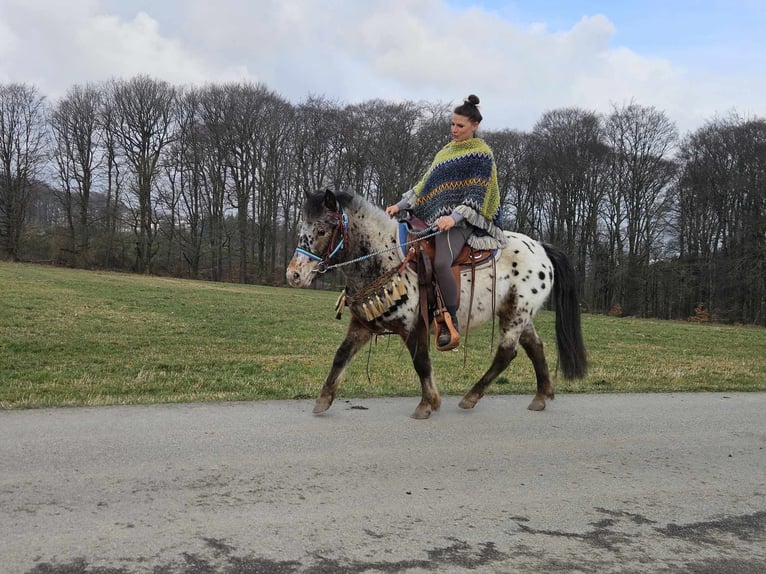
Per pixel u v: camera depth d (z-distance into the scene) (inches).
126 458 156.9
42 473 143.3
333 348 496.7
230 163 1785.2
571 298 251.9
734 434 214.2
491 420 219.1
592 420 226.7
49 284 946.1
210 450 167.0
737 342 738.2
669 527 129.6
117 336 499.2
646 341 695.1
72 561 101.7
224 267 1866.4
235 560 105.0
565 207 1674.5
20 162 1737.2
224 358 412.2
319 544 112.8
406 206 225.5
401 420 212.2
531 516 131.8
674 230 1665.8
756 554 118.0
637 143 1646.2
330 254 199.0
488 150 213.3
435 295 207.9
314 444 177.6
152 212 1819.6
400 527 122.3
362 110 1742.1
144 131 1769.2
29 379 301.3
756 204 1499.8
